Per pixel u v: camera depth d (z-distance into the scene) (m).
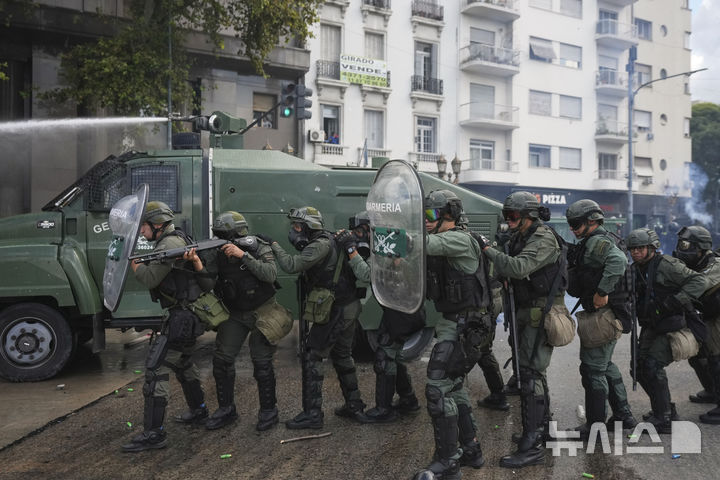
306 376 4.36
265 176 6.29
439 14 25.70
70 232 6.00
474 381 5.94
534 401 3.73
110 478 3.46
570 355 7.18
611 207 30.95
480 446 3.92
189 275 3.97
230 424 4.46
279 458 3.79
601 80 30.55
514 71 27.22
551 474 3.55
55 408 4.85
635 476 3.53
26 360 5.78
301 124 21.97
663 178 33.41
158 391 3.92
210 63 19.44
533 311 3.69
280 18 15.43
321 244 4.16
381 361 4.52
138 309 6.02
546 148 29.27
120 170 6.09
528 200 3.71
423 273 3.20
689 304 4.17
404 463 3.71
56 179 16.67
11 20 15.34
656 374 4.34
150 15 16.25
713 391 5.06
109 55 14.28
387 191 3.57
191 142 6.98
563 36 29.52
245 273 4.14
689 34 34.59
